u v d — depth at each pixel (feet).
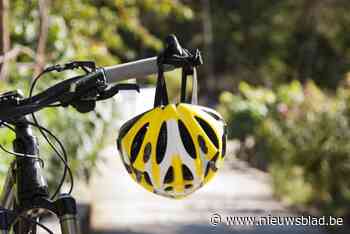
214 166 11.08
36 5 33.83
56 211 11.02
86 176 36.35
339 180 53.01
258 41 159.94
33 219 11.49
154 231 45.32
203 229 45.37
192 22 155.33
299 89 93.50
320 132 55.21
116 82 11.21
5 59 24.80
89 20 44.14
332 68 151.74
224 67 165.27
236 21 161.48
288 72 156.56
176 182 10.87
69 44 35.53
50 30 33.76
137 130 11.06
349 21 147.02
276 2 155.53
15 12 33.37
